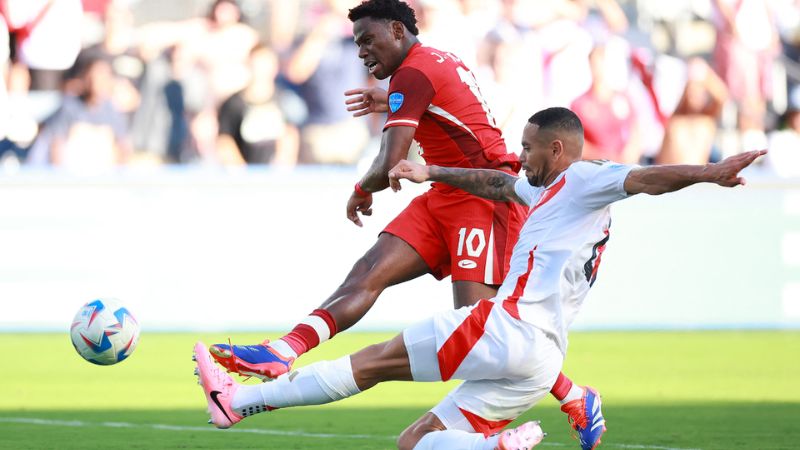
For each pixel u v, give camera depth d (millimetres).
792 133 52031
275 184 43281
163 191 43188
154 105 48906
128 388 31359
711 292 45406
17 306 43344
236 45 49250
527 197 18328
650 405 28172
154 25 49406
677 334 44719
